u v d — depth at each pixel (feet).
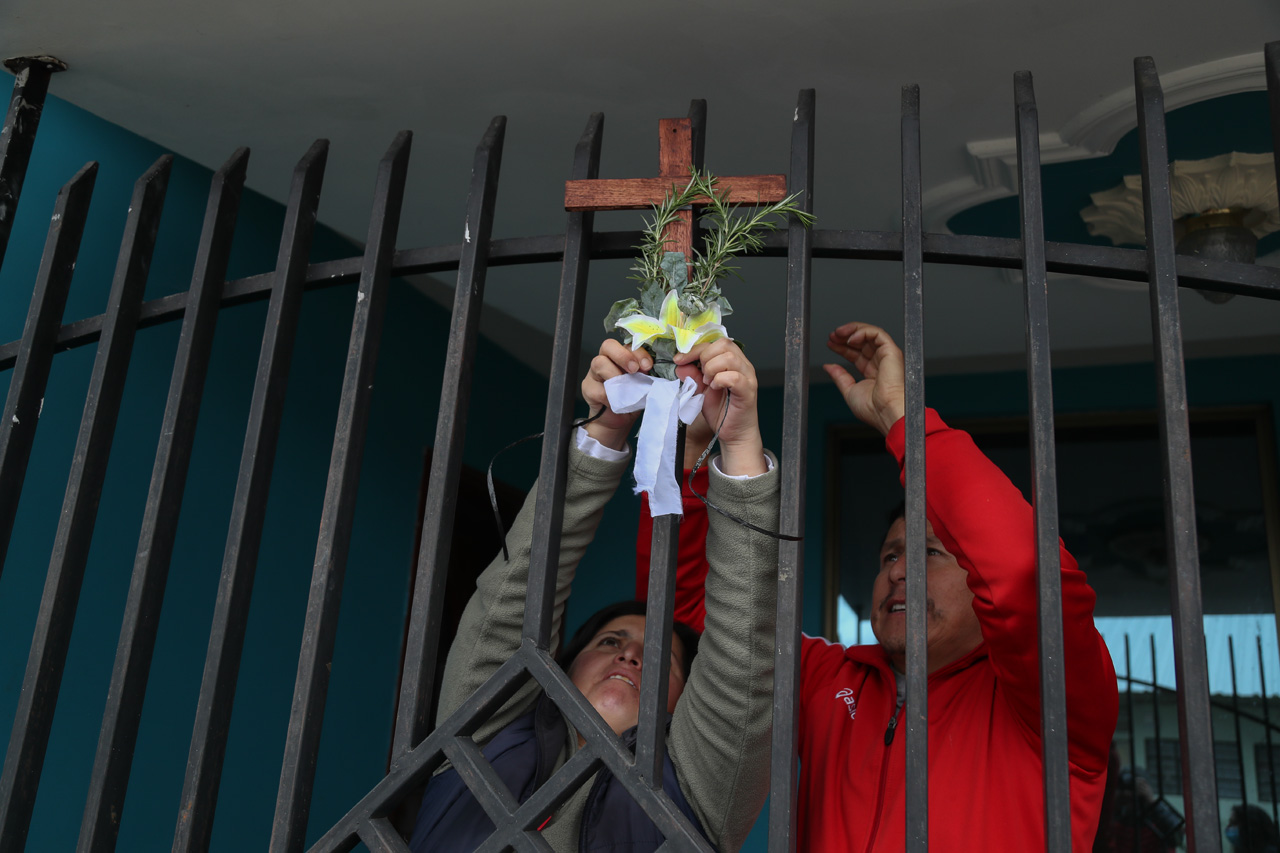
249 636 10.07
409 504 12.59
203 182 9.99
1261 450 12.73
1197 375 12.96
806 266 4.44
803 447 4.26
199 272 5.46
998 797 5.51
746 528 4.72
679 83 7.64
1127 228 9.10
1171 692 12.36
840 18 6.79
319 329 11.25
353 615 11.47
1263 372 12.71
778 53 7.22
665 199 4.57
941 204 9.06
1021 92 4.67
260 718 10.14
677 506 4.20
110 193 9.05
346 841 4.29
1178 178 8.27
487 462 14.06
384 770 11.75
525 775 5.42
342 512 4.75
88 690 8.44
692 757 5.25
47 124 8.50
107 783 4.68
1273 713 11.91
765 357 13.78
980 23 6.77
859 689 6.57
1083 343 12.87
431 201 9.77
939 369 13.88
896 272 11.06
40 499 8.18
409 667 4.41
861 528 13.99
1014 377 13.61
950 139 8.20
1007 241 4.56
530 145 8.63
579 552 5.22
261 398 5.04
